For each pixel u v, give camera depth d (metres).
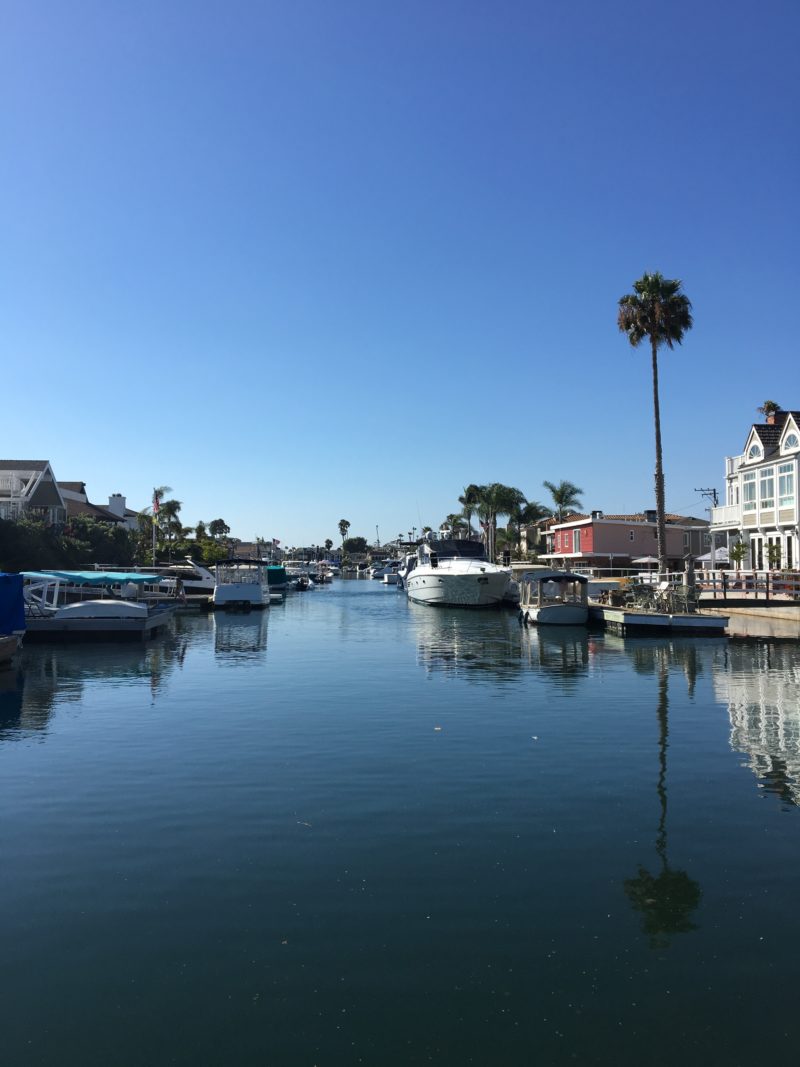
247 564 57.09
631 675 22.98
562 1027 5.93
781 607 38.41
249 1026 5.95
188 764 13.05
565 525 76.75
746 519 51.25
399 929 7.36
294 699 19.25
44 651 30.27
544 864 8.84
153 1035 5.84
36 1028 5.93
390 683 21.73
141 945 7.08
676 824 10.12
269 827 10.03
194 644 32.84
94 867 8.78
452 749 14.02
